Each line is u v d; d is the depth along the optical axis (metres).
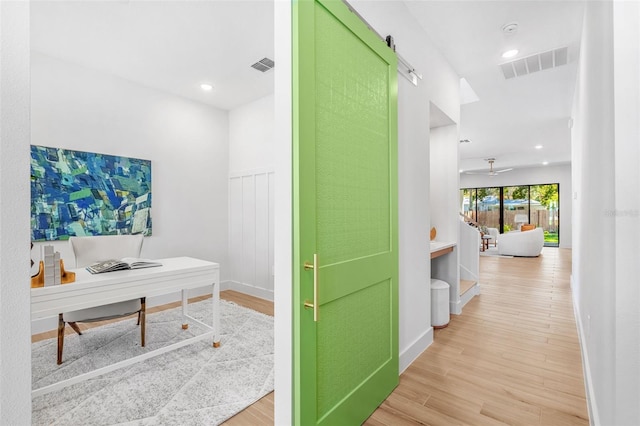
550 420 1.75
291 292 1.38
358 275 1.75
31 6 2.38
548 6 2.45
